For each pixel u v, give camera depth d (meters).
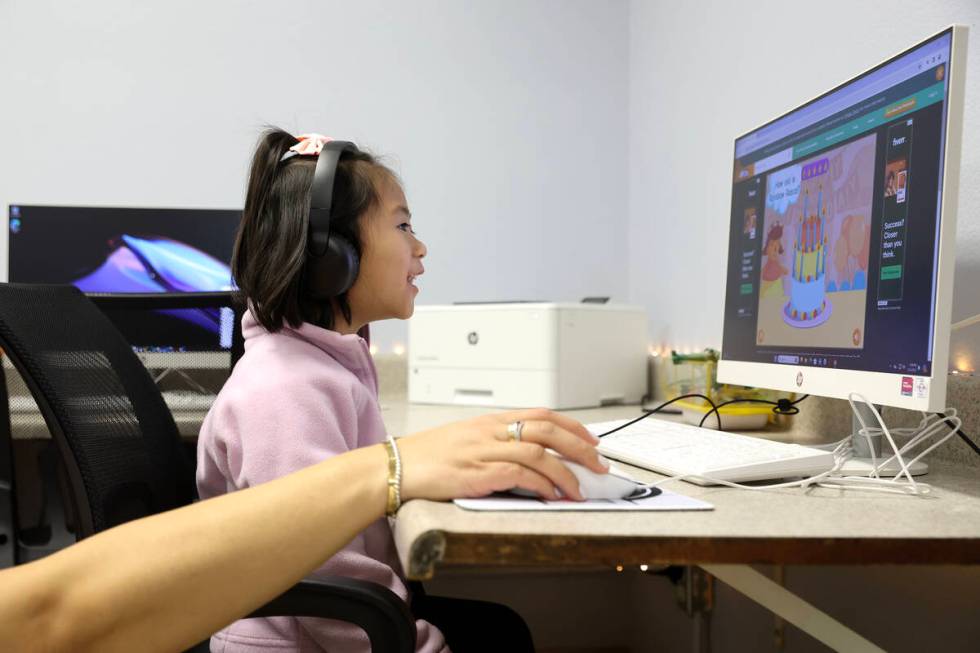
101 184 2.09
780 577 1.40
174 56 2.12
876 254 0.86
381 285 0.96
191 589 0.48
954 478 0.81
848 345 0.91
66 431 0.76
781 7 1.46
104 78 2.10
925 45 0.80
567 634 2.14
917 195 0.80
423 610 1.07
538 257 2.24
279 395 0.79
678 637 1.85
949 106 0.76
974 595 0.94
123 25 2.10
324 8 2.17
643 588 2.07
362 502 0.54
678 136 1.93
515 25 2.23
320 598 0.68
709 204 1.75
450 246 2.21
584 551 0.50
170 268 1.76
